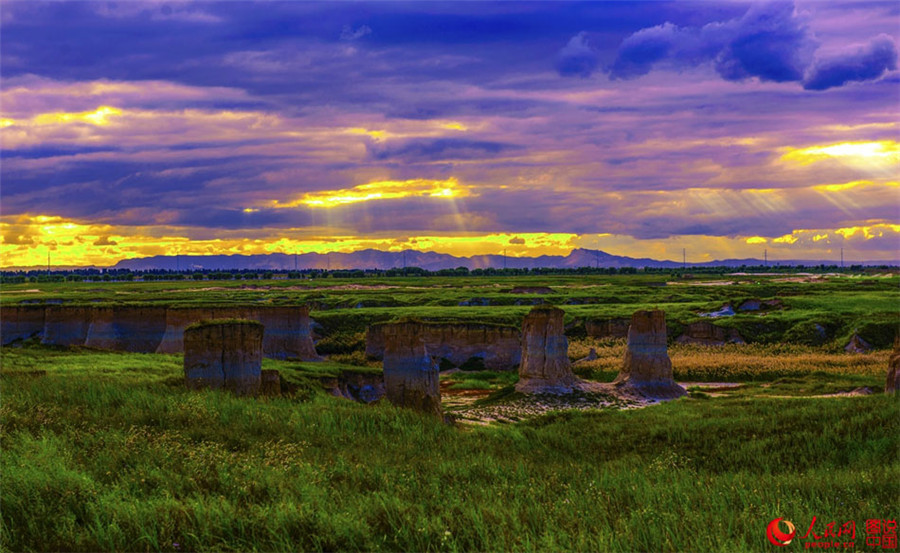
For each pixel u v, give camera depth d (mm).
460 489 16094
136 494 14055
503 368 71750
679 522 13117
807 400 37938
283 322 64812
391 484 16000
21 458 15273
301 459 18016
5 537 11617
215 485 14922
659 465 21484
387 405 29922
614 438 30344
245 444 20578
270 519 12445
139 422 21859
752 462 23969
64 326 67625
